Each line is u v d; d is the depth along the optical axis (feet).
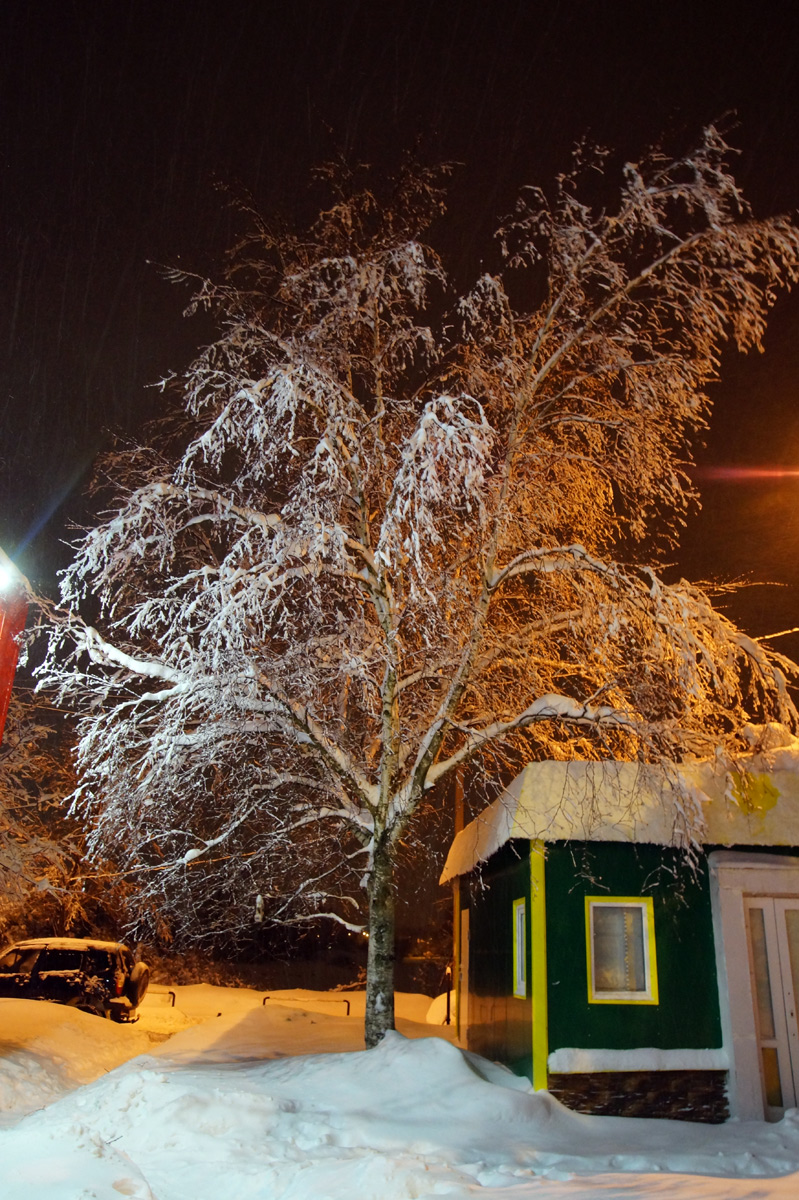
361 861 40.63
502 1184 20.39
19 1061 36.40
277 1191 20.59
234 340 33.47
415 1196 19.35
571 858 32.12
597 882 31.91
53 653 33.04
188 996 82.23
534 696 36.06
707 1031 30.91
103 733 32.50
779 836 32.07
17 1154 18.10
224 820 36.91
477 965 42.63
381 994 34.09
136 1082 27.35
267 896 36.47
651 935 31.63
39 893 61.11
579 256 34.01
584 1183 19.66
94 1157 17.47
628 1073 29.84
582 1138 26.55
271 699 33.47
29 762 54.95
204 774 34.78
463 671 34.04
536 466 35.09
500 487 33.63
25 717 54.65
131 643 35.22
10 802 54.60
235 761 34.40
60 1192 15.69
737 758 31.99
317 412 33.83
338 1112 26.94
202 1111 25.77
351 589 34.76
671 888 32.12
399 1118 26.58
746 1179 19.58
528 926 32.42
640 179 32.24
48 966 56.70
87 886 63.36
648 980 31.24
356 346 38.11
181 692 32.55
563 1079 29.55
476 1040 42.01
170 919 37.50
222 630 30.07
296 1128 25.41
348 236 36.68
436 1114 26.91
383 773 34.83
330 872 36.60
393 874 35.42
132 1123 25.67
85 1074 39.78
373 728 38.37
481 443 29.22
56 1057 40.06
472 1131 25.89
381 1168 20.38
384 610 35.04
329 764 34.91
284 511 31.60
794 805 32.73
